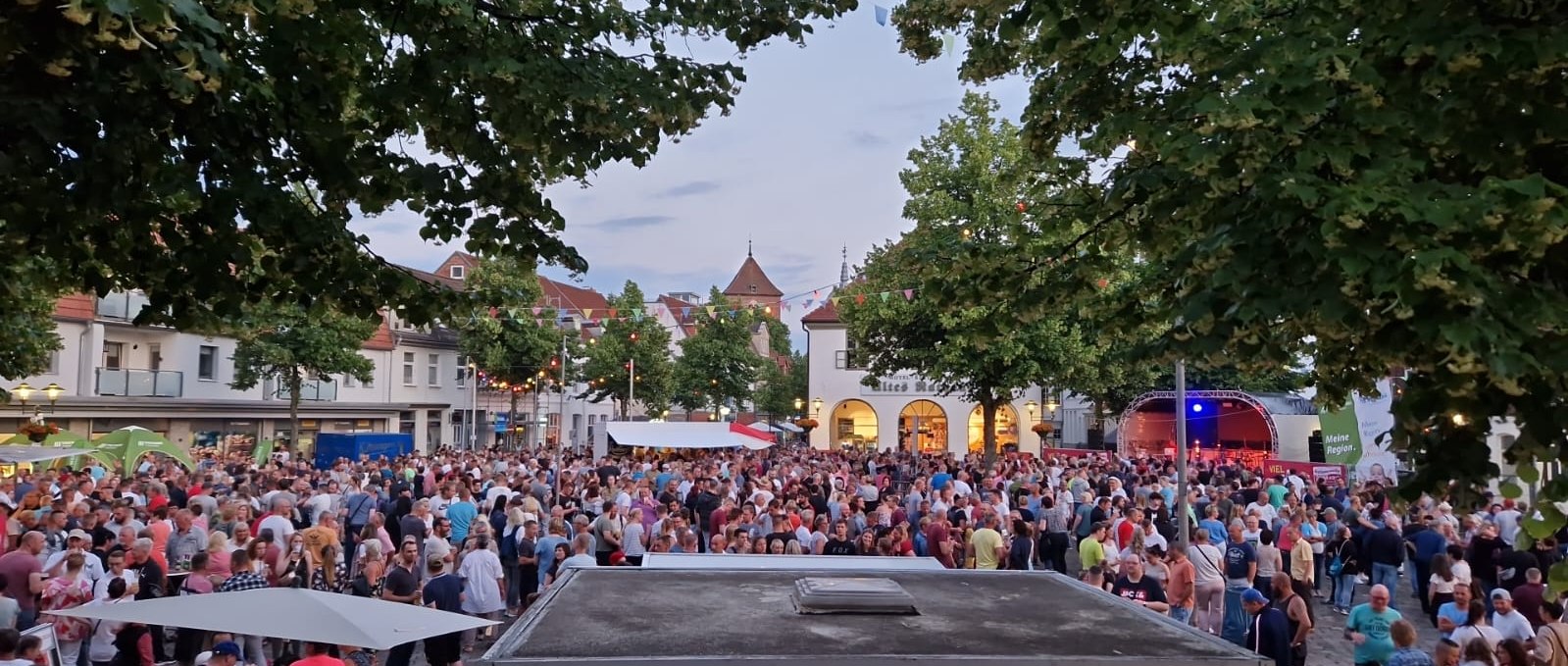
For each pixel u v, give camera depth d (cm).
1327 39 448
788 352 11219
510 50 589
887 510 1481
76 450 1806
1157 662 290
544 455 2920
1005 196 2438
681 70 644
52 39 368
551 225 620
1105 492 1956
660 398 4928
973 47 680
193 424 3294
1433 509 1480
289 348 3066
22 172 419
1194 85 558
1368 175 378
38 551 931
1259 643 880
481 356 4116
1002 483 1986
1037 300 597
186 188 473
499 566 1129
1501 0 394
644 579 432
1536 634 836
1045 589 423
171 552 1151
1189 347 452
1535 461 370
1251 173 412
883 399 4678
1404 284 332
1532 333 326
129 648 940
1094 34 556
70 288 582
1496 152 402
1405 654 741
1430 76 397
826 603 357
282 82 523
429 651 968
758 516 1439
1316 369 507
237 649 717
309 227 529
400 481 1909
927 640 313
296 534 1084
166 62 407
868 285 2822
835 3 673
